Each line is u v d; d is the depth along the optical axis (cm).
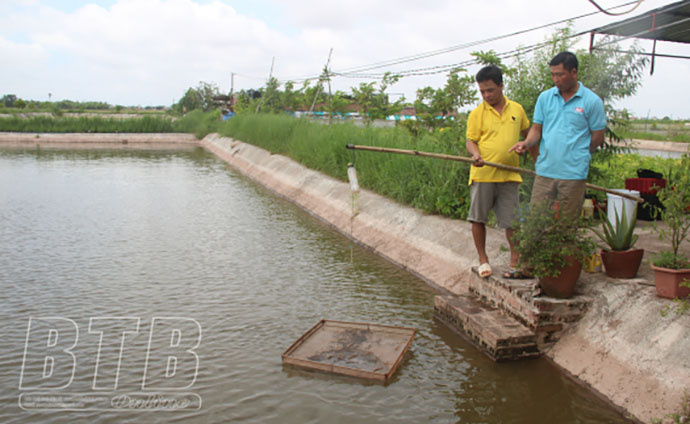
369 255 889
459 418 412
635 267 510
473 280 618
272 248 924
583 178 487
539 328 502
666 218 476
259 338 554
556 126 488
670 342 411
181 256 863
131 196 1452
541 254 493
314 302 660
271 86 3481
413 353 517
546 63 802
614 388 423
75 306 641
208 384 462
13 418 415
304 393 448
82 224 1095
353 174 673
